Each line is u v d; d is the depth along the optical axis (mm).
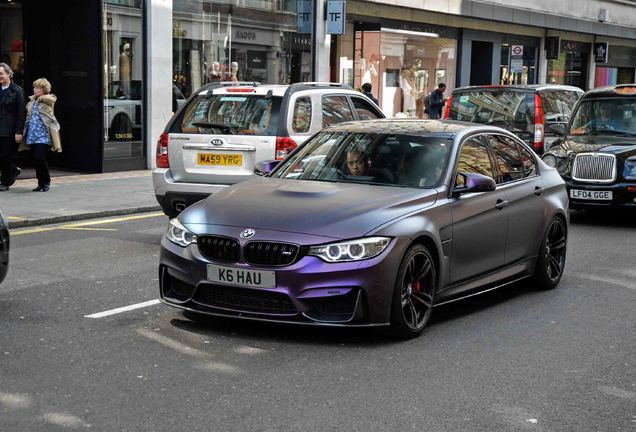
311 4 23609
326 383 5383
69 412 4781
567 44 37531
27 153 18047
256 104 10180
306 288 5969
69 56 17797
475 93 16312
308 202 6461
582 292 8352
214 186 9898
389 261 6098
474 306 7660
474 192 7121
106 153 17875
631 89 13945
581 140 13500
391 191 6750
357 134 7594
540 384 5512
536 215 8094
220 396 5090
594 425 4824
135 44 18375
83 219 12289
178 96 19688
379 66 26297
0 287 7855
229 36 21016
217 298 6262
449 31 29391
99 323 6645
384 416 4844
